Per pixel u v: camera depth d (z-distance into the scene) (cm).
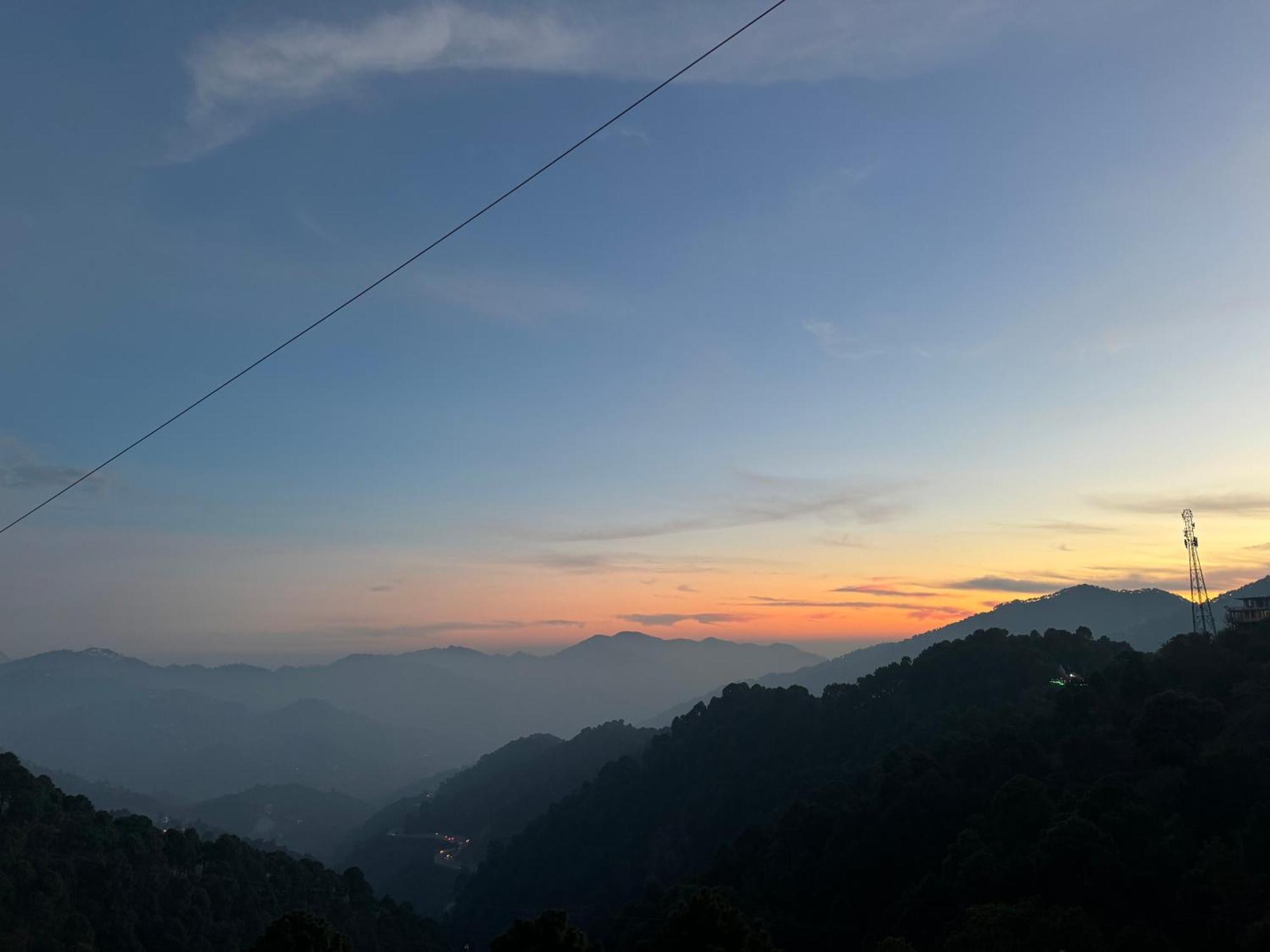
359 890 14288
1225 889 6391
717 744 19412
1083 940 5822
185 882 12181
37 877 10444
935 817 9888
